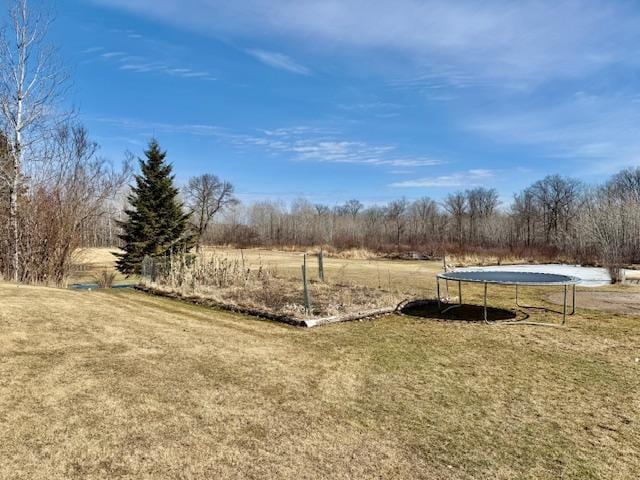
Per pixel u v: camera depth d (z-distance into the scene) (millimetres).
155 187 18281
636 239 21703
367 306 8484
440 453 2928
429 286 12336
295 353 5305
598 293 11164
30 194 10617
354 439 3096
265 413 3477
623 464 2826
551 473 2703
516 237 41281
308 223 50312
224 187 45156
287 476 2594
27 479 2414
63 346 4797
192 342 5508
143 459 2699
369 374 4559
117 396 3602
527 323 7316
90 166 18266
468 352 5477
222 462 2715
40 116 12195
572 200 40125
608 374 4656
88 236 17734
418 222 49938
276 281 12203
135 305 8336
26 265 10188
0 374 3826
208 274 11523
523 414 3596
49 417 3148
